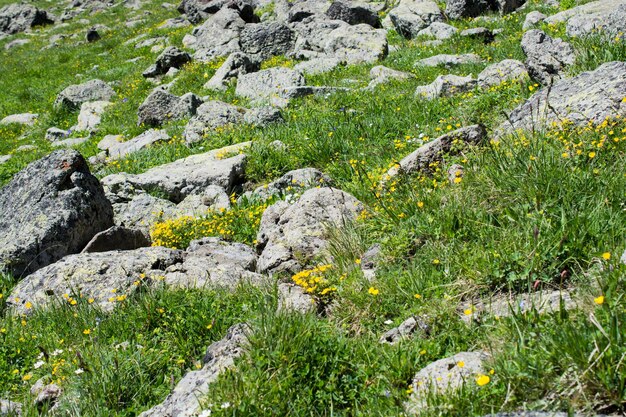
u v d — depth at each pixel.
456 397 3.92
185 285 7.04
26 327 6.85
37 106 25.33
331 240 7.32
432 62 17.52
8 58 37.94
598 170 6.24
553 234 5.45
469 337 4.80
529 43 12.45
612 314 4.02
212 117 15.00
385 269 6.22
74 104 23.22
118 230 9.12
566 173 6.21
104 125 19.92
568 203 5.79
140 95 22.59
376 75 17.45
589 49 11.80
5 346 6.37
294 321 5.13
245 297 6.46
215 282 7.16
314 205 7.98
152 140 15.57
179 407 4.68
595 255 5.10
